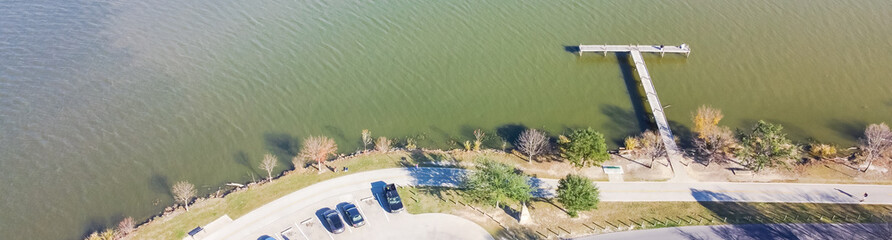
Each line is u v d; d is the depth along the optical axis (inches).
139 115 4023.1
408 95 4328.3
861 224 3115.2
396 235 3036.4
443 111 4168.3
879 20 5442.9
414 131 3961.6
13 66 4512.8
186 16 5344.5
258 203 3257.9
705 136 3757.4
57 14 5315.0
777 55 4913.9
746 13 5570.9
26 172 3508.9
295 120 4033.0
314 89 4360.2
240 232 3061.0
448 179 3472.0
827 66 4749.0
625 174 3506.4
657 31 5260.8
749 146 3454.7
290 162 3646.7
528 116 4136.3
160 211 3272.6
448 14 5472.4
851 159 3641.7
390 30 5177.2
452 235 3048.7
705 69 4731.8
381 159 3639.3
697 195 3346.5
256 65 4628.4
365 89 4382.4
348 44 4950.8
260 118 4040.4
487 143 3855.8
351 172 3503.9
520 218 3122.5
